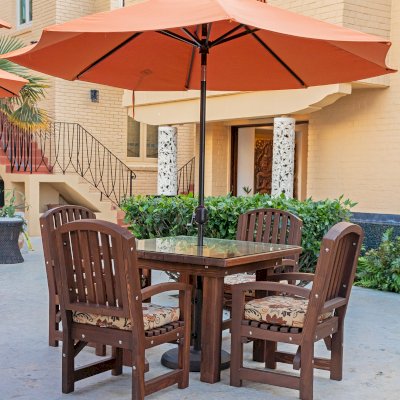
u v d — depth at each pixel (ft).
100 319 12.30
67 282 12.52
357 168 31.40
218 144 41.04
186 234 23.63
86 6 47.65
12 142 42.91
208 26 15.66
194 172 45.78
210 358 13.83
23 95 31.48
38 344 16.56
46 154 45.65
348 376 14.56
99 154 47.50
